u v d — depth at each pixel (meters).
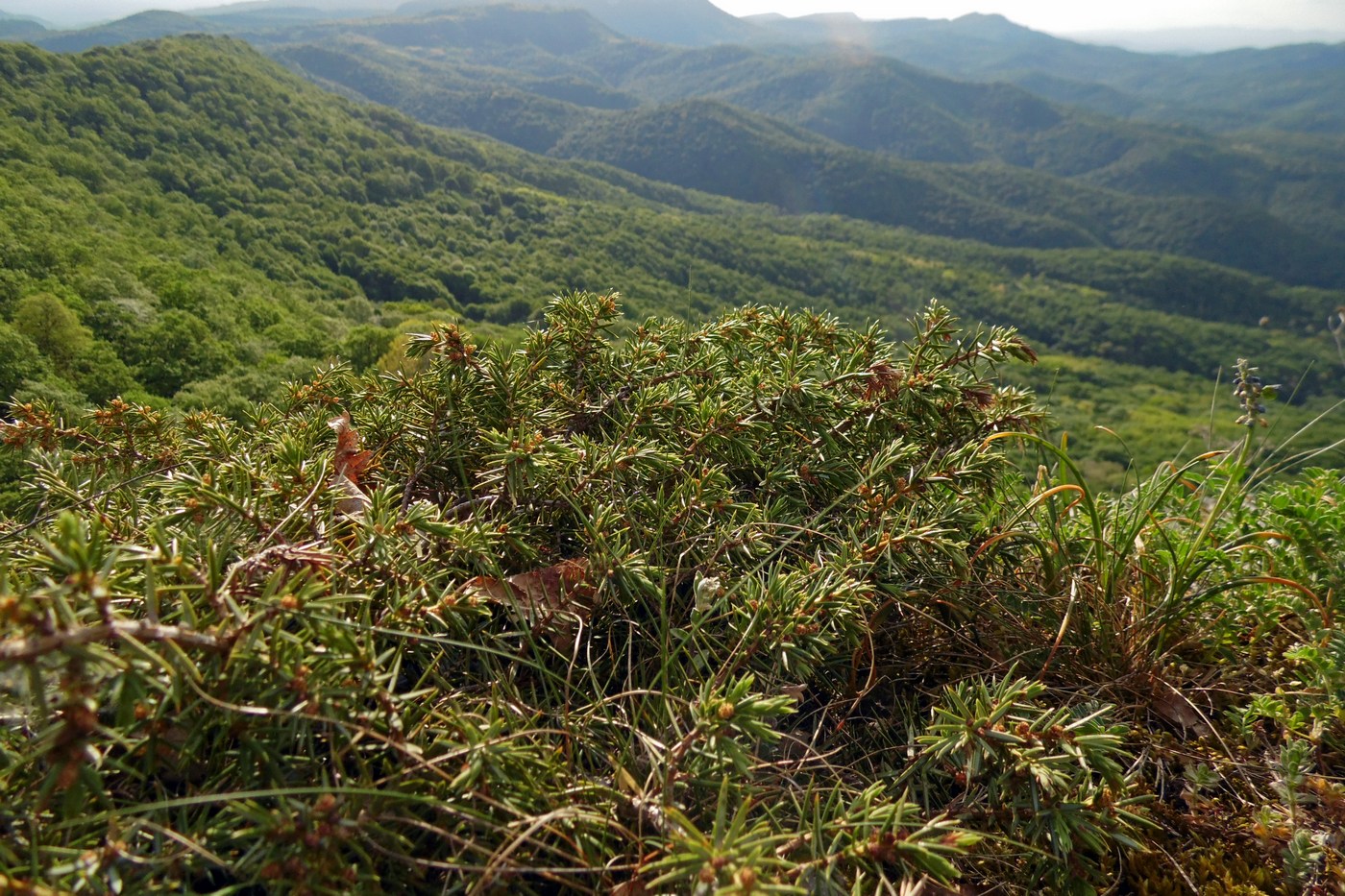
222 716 0.91
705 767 1.09
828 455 1.93
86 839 0.89
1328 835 1.45
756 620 1.30
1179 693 1.72
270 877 0.82
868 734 1.51
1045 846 1.28
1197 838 1.52
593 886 1.07
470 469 1.78
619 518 1.50
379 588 1.17
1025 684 1.25
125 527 1.40
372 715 0.97
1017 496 2.20
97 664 0.72
